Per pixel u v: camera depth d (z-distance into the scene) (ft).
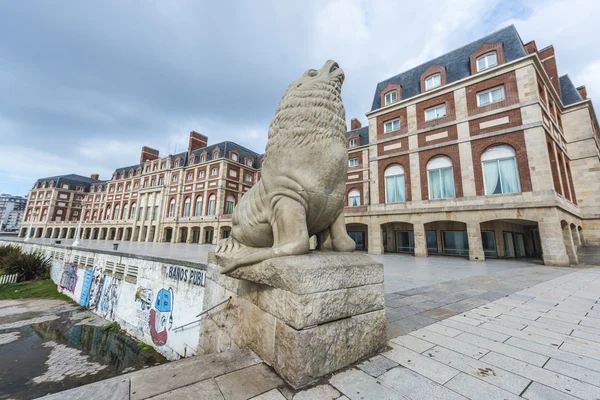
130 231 132.77
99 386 5.60
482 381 6.46
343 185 9.25
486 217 44.11
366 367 7.21
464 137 48.70
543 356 7.91
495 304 14.56
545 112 45.39
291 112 8.81
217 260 12.85
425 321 11.37
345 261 7.93
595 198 53.06
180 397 5.49
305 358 6.38
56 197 179.52
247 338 9.01
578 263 40.83
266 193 9.19
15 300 40.83
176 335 20.95
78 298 38.55
